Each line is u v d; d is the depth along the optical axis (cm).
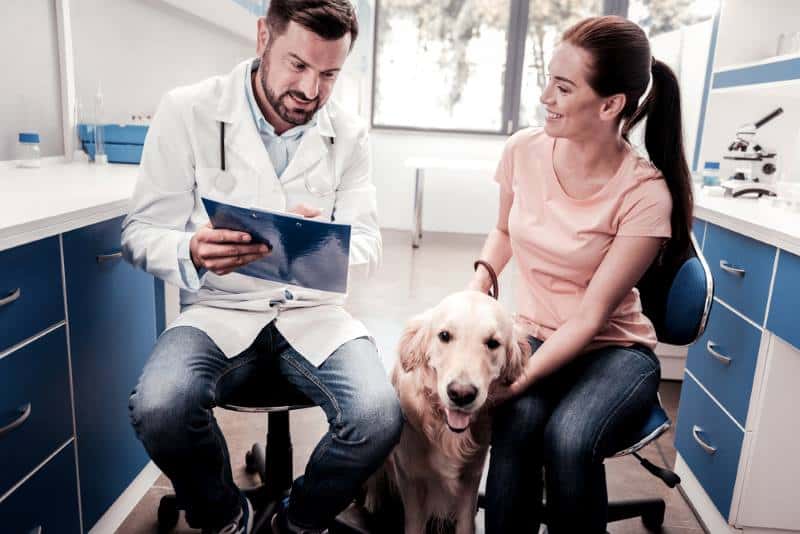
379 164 630
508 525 120
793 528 157
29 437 111
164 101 127
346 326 131
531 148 143
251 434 207
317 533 124
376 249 141
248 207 100
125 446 153
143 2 244
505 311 124
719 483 165
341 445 114
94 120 215
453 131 622
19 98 180
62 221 115
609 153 132
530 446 120
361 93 606
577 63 120
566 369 135
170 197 127
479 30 611
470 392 110
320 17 112
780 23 261
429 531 158
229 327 122
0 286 101
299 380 126
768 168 236
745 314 159
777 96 263
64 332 122
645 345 133
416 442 130
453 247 557
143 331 158
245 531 125
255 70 131
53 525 121
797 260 134
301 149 130
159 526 154
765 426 151
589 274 133
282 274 114
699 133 278
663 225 126
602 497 116
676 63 302
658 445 215
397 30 614
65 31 195
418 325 128
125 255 129
